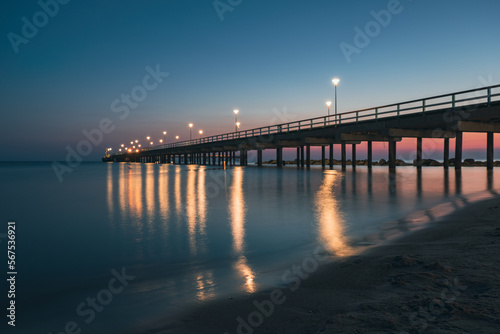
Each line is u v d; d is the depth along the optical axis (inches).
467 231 248.4
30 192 817.5
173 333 120.6
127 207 521.7
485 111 756.6
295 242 272.4
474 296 126.5
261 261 220.5
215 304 145.5
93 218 432.5
